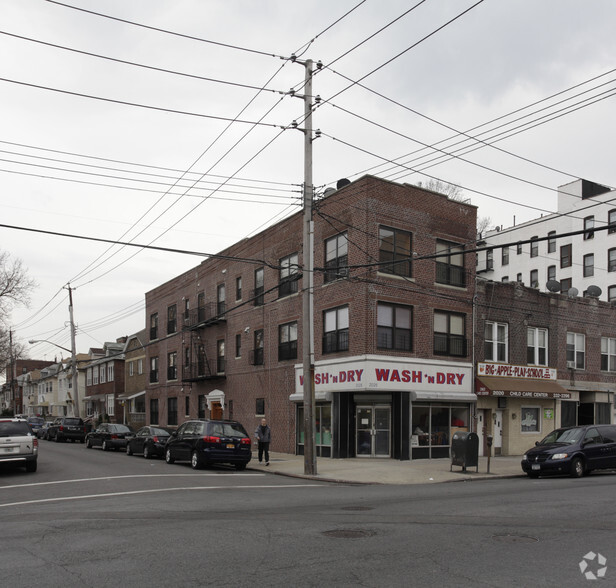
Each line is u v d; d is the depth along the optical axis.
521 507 11.82
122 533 9.45
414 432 24.88
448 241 26.94
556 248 53.31
